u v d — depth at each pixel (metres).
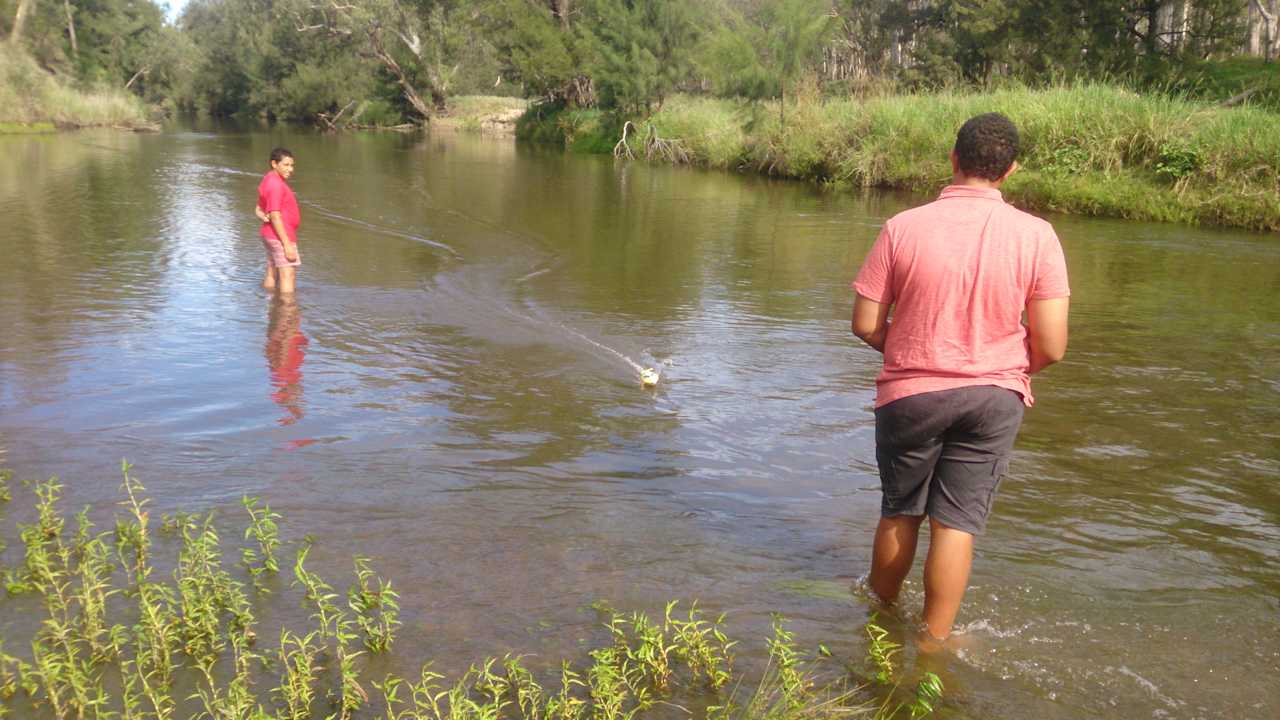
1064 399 6.14
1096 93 19.11
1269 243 13.18
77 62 60.28
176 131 45.72
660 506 4.38
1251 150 15.39
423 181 20.75
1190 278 10.52
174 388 5.98
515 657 3.10
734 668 3.09
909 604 3.53
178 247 11.40
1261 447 5.32
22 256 10.51
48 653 2.97
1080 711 2.89
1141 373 6.77
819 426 5.59
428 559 3.76
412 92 52.59
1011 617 3.43
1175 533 4.19
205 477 4.55
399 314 8.28
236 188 18.33
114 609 3.34
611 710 2.72
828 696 2.93
